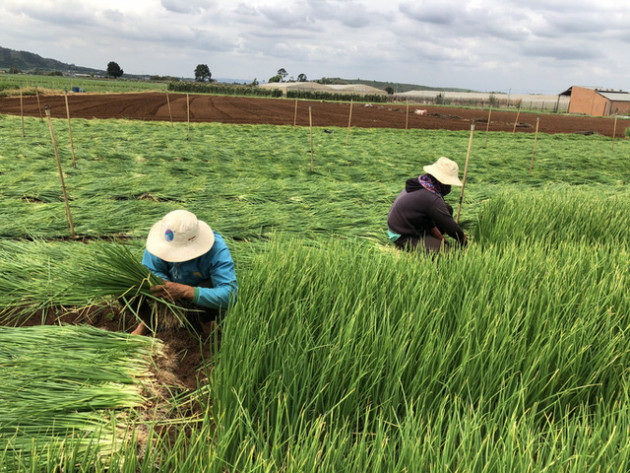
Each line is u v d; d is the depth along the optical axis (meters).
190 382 2.69
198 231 2.81
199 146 13.14
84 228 5.31
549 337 2.43
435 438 1.80
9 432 2.03
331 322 2.53
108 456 1.96
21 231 5.04
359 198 7.71
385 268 3.16
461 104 81.25
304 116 30.56
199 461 1.72
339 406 2.14
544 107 75.25
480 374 2.26
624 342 2.51
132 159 10.66
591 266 3.42
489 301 2.89
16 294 3.49
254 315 2.56
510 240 4.81
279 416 1.92
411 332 2.52
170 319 3.12
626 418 1.96
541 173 12.22
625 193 8.88
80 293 3.15
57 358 2.59
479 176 11.44
